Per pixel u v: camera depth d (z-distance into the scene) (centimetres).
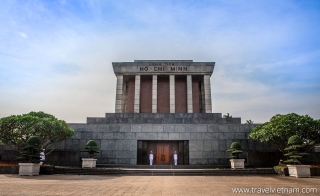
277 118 2338
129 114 3203
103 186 1230
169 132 2825
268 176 1852
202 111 4216
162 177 1808
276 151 2703
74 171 1931
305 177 1742
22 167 1739
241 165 2227
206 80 4119
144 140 2831
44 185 1225
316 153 2556
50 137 2292
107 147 2786
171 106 4012
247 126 2812
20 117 2247
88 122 3072
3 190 1055
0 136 2173
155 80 4131
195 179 1661
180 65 4178
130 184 1343
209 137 2797
